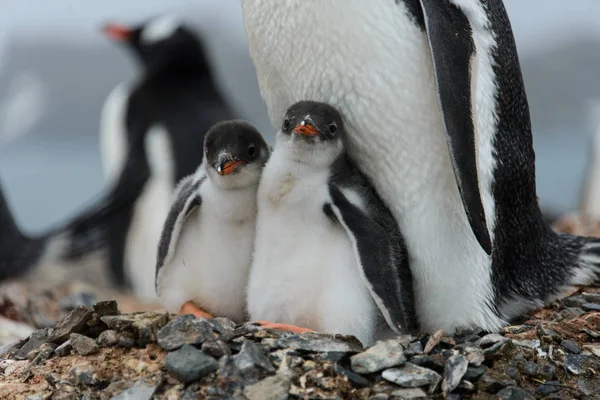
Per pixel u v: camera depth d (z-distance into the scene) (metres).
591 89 76.38
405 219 8.84
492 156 8.87
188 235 9.02
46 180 58.66
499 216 9.14
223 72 60.88
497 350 8.34
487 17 8.77
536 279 10.02
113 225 22.73
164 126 23.02
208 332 8.05
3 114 93.25
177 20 24.06
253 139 8.85
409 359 8.02
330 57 8.50
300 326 8.62
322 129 8.26
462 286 8.96
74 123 93.19
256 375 7.69
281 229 8.44
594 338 9.06
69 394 7.85
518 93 9.28
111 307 8.57
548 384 8.20
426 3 8.27
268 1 8.68
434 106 8.52
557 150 69.19
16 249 21.11
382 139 8.64
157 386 7.73
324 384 7.64
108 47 93.62
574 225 18.42
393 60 8.39
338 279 8.27
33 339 9.02
